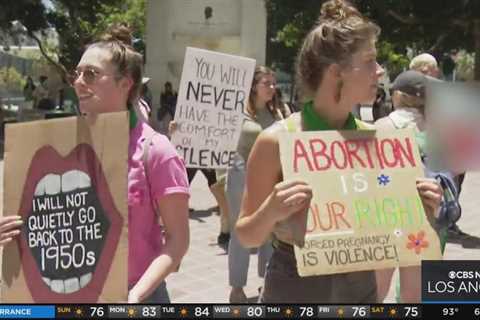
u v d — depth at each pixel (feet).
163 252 7.35
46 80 82.12
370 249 6.87
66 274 7.19
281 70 130.82
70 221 7.22
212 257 20.72
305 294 7.26
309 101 7.34
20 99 98.58
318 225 6.79
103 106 7.56
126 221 6.98
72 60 78.13
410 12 65.98
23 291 7.36
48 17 76.28
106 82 7.52
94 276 7.09
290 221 6.87
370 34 6.92
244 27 72.95
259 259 17.08
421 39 72.69
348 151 7.05
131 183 7.39
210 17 74.33
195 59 17.97
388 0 63.31
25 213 7.43
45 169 7.35
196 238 23.30
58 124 7.30
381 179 7.05
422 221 7.04
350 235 6.83
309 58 7.15
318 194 6.84
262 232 6.95
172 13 74.38
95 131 7.14
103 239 7.06
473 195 32.68
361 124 7.64
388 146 7.18
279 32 104.47
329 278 7.25
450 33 71.56
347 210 6.88
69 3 75.61
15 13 71.15
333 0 7.18
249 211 7.37
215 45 75.10
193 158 18.02
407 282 7.90
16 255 7.42
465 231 24.48
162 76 74.74
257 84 17.83
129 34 8.04
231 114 17.89
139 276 7.42
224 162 17.83
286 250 7.33
